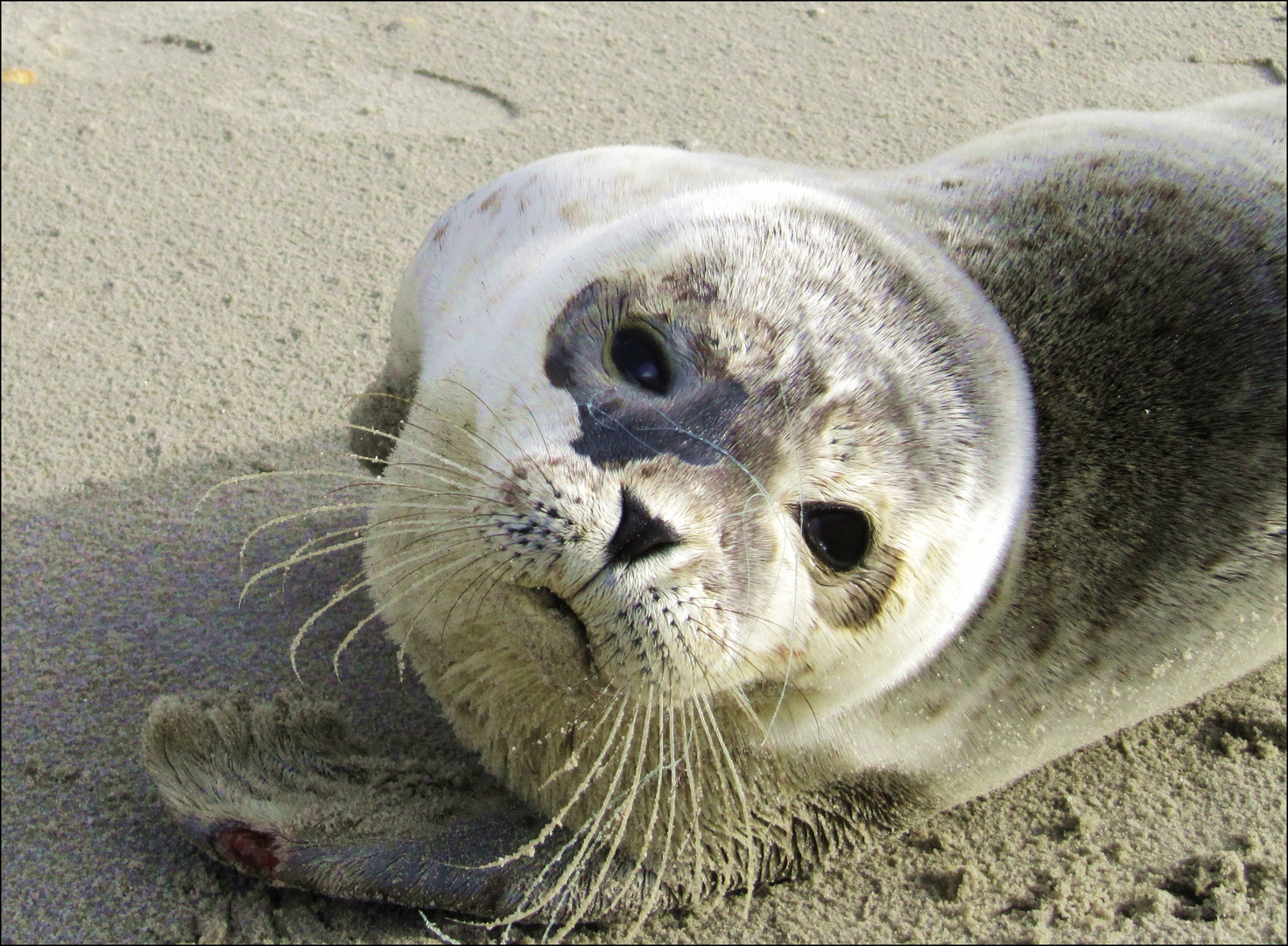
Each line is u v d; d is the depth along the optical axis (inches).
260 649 43.6
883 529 38.6
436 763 42.1
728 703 40.0
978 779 42.6
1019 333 41.4
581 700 39.1
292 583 44.5
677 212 40.5
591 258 40.2
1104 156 44.5
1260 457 41.9
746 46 61.5
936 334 39.8
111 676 43.0
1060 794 43.8
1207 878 42.5
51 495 45.5
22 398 47.0
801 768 41.3
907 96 59.2
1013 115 58.6
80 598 44.0
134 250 50.1
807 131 56.6
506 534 37.5
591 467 37.5
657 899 41.5
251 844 40.4
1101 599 41.5
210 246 50.3
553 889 39.9
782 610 38.1
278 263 50.0
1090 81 60.9
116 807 41.5
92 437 46.4
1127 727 44.6
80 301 48.9
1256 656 43.8
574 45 60.4
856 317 39.3
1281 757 44.5
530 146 54.3
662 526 37.1
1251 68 62.5
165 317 48.7
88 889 40.6
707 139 55.5
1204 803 43.8
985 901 42.3
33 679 42.9
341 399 47.4
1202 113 47.8
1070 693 42.1
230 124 54.1
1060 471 41.0
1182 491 41.6
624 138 55.1
